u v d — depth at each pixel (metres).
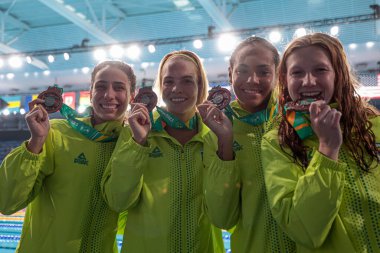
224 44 10.70
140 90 2.15
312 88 1.56
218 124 1.80
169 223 1.93
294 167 1.55
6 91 17.69
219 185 1.76
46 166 2.10
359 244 1.43
